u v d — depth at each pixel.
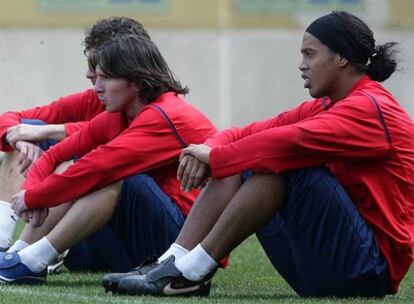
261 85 58.50
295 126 17.19
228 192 17.78
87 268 22.28
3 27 55.66
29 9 55.88
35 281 19.34
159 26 57.84
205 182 18.12
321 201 17.22
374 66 18.03
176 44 57.84
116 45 19.44
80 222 19.06
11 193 21.53
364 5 58.81
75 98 23.34
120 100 19.55
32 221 19.14
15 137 21.42
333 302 17.31
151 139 19.17
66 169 19.12
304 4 58.91
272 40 58.53
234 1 58.41
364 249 17.41
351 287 17.80
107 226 20.56
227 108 58.31
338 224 17.30
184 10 58.00
